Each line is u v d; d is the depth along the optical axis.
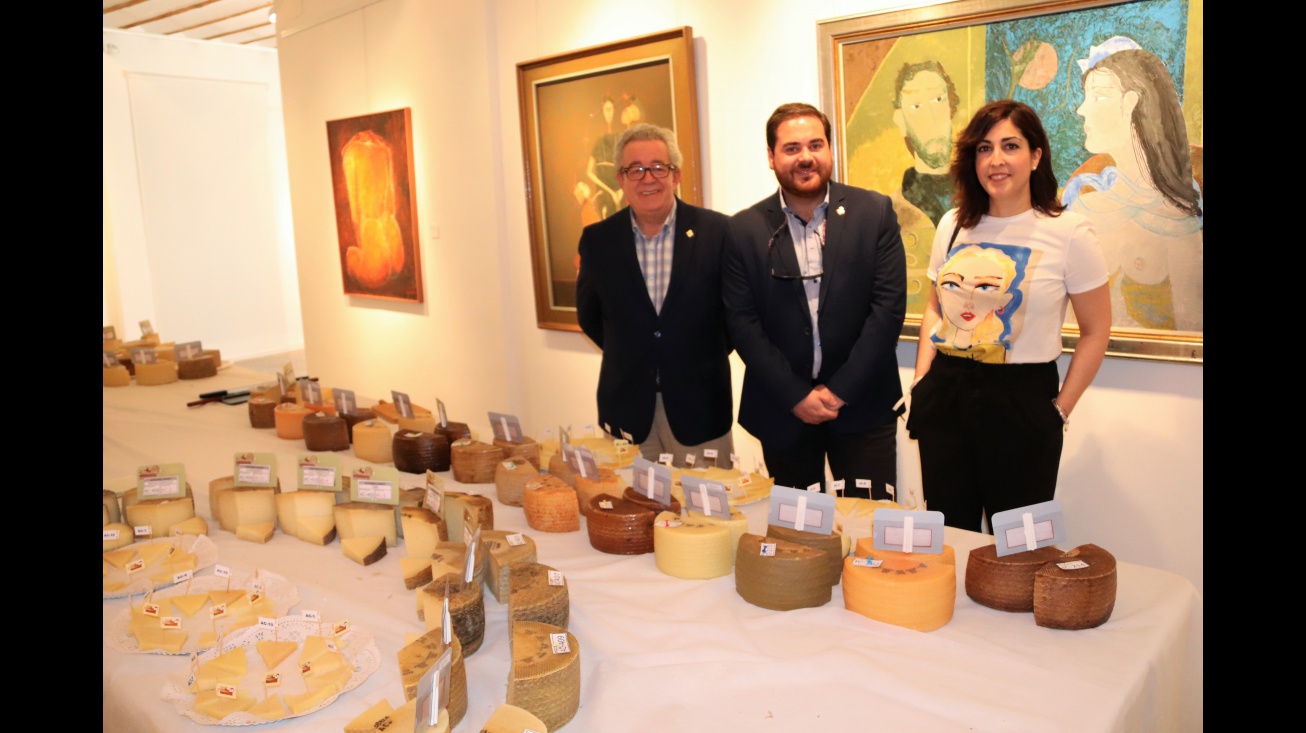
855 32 3.17
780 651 1.34
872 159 3.24
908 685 1.22
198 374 3.79
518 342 4.99
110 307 8.32
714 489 1.67
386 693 1.28
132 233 8.27
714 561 1.61
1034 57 2.80
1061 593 1.36
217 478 2.25
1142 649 1.31
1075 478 2.97
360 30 5.54
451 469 2.35
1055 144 2.82
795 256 2.27
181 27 8.16
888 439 2.32
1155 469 2.80
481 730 1.05
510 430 2.27
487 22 4.64
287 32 6.22
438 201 5.25
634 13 3.96
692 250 2.51
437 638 1.27
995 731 1.12
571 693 1.19
